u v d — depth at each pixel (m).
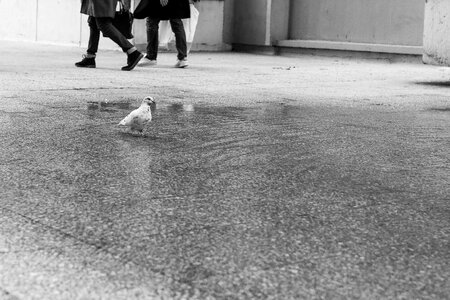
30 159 4.17
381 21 17.56
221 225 2.90
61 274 2.28
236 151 4.63
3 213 3.00
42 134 5.05
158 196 3.37
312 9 19.39
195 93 8.29
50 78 9.58
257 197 3.41
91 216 2.98
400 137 5.42
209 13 20.12
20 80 9.11
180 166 4.10
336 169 4.15
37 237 2.68
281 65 14.66
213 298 2.11
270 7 19.73
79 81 9.30
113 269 2.34
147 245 2.60
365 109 7.23
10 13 22.16
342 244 2.69
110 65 12.76
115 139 4.94
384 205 3.34
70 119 5.81
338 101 7.94
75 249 2.54
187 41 13.83
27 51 16.52
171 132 5.33
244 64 14.55
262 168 4.12
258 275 2.31
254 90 8.91
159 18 12.59
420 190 3.67
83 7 11.51
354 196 3.50
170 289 2.17
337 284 2.26
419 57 16.31
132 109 6.56
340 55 18.34
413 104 7.86
